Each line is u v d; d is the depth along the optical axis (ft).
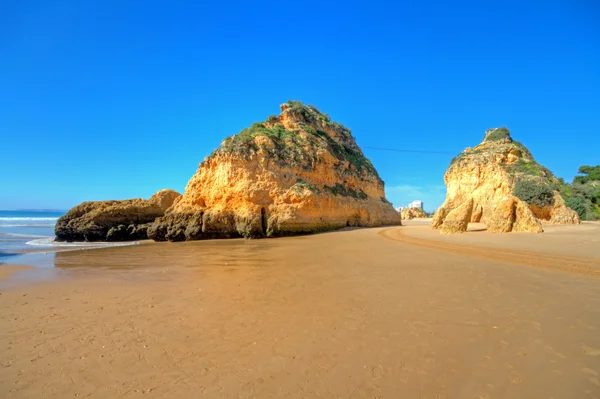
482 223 115.44
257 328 22.36
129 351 19.79
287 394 14.85
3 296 33.24
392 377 15.76
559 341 18.30
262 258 52.95
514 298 25.70
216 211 94.22
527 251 47.26
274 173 97.66
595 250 46.47
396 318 22.82
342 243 69.92
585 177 174.29
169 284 36.35
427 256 47.01
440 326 21.09
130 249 76.23
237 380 16.19
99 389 15.98
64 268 49.62
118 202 115.34
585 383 14.48
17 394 15.78
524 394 14.03
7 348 20.76
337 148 129.08
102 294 32.94
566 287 28.14
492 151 126.62
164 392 15.48
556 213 105.70
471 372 15.84
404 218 280.31
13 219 247.29
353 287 31.30
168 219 100.94
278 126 117.19
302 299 28.25
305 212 96.07
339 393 14.75
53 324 24.73
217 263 49.78
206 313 25.81
